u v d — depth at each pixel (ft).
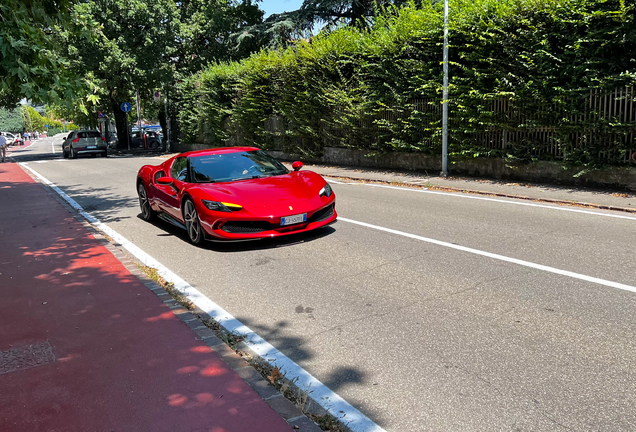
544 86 33.04
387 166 49.32
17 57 20.53
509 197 31.71
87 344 11.97
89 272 17.98
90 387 9.95
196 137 92.17
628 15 28.25
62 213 31.01
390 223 25.02
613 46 29.73
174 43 93.04
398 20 44.01
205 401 9.34
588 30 30.60
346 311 13.99
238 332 12.84
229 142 78.48
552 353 11.03
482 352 11.23
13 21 21.04
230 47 97.35
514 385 9.82
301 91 57.52
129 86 90.63
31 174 61.05
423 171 45.21
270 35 88.48
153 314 13.82
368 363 10.98
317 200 21.72
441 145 42.37
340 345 11.92
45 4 24.07
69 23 25.05
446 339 11.95
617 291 14.49
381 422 8.82
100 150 93.66
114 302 14.84
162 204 25.71
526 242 20.36
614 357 10.73
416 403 9.37
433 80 40.75
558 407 9.03
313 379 10.39
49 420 8.87
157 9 86.38
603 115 31.17
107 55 82.89
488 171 39.50
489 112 36.88
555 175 34.94
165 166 27.32
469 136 40.40
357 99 49.11
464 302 14.23
